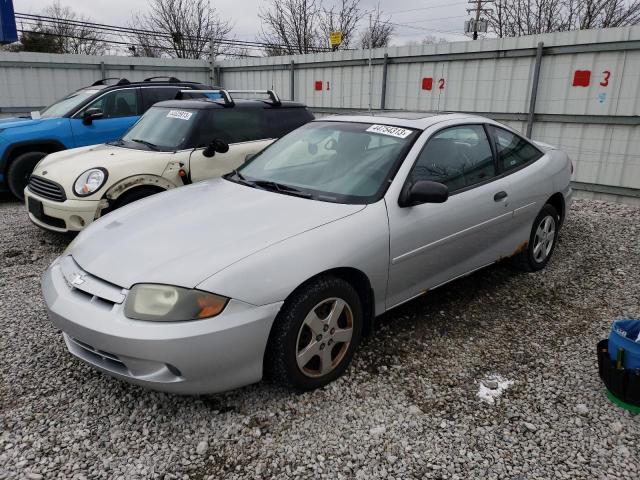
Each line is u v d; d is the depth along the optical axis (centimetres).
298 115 691
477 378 309
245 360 258
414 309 400
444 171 363
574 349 343
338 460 242
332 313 289
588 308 406
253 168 399
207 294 246
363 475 233
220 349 247
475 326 374
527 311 399
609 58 748
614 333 281
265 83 1366
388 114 415
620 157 767
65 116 778
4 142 737
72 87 1267
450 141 379
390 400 286
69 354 332
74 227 512
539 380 307
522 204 424
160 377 247
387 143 359
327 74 1181
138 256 271
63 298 271
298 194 335
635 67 727
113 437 256
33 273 477
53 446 250
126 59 1345
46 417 271
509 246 427
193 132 581
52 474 232
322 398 287
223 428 263
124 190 521
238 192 348
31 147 765
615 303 415
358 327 308
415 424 267
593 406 282
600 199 802
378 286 315
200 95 853
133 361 246
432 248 345
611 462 242
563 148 824
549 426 266
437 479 232
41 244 568
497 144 420
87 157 558
